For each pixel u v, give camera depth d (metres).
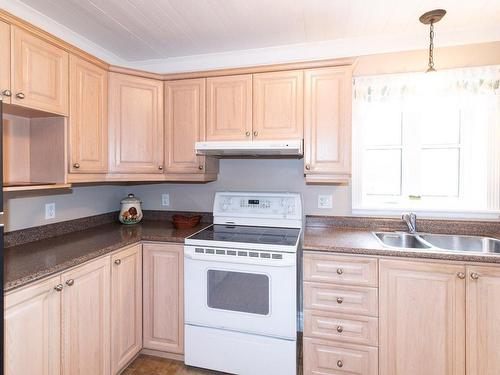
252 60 2.51
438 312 1.62
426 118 2.28
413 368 1.66
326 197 2.39
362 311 1.71
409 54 2.18
